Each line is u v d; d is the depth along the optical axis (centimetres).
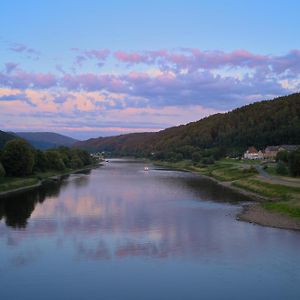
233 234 4981
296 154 11481
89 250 4219
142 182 12438
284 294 3083
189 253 4106
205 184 11769
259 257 3972
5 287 3225
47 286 3244
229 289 3180
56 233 4978
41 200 8125
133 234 4944
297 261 3847
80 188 10575
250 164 17762
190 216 6241
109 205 7400
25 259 3906
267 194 8831
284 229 5300
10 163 11800
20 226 5403
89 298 3023
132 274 3503
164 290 3162
